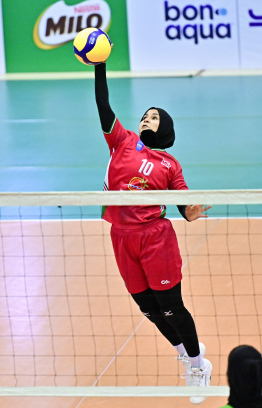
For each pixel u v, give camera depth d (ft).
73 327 57.00
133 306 60.49
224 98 141.69
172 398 46.55
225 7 157.69
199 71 159.84
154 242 43.11
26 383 48.49
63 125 126.52
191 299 60.75
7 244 74.59
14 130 123.65
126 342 54.34
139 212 42.98
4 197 39.63
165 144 44.96
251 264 67.26
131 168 43.29
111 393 38.47
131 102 137.28
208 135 120.06
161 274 43.27
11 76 158.92
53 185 96.84
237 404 28.81
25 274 67.26
